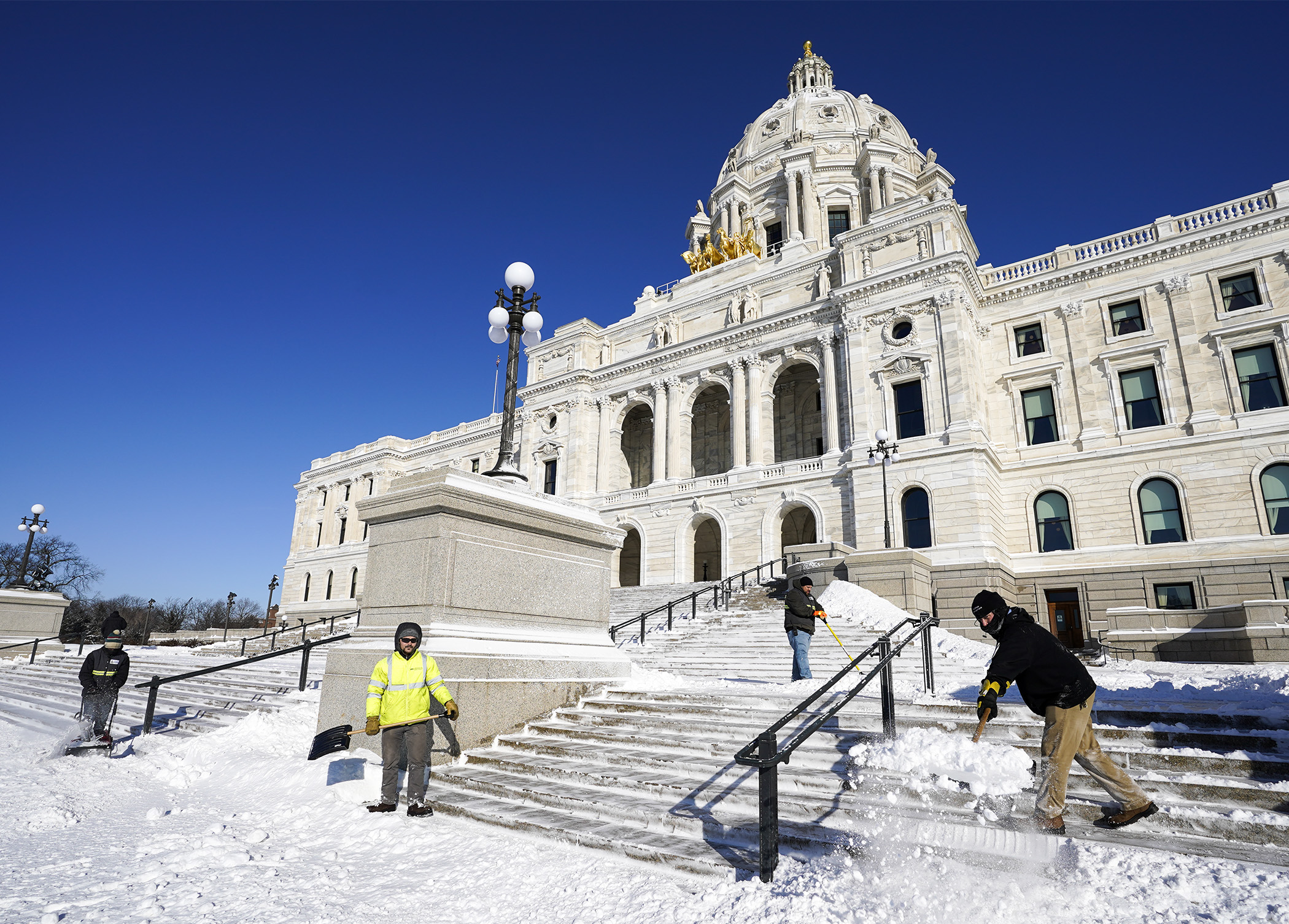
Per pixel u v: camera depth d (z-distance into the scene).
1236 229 28.08
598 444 43.91
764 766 5.26
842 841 5.54
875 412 32.25
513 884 5.43
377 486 62.25
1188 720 7.20
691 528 38.31
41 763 10.23
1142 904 4.34
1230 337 27.80
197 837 6.53
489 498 10.20
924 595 23.84
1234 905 4.22
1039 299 32.25
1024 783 6.11
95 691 11.27
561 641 11.07
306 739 10.30
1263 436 26.27
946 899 4.52
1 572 67.75
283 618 64.19
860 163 54.94
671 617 23.67
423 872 5.75
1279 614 19.84
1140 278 30.06
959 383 30.00
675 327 43.22
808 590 13.07
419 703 7.58
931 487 29.56
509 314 12.16
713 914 4.66
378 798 7.82
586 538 11.77
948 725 7.75
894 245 33.94
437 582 9.52
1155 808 5.43
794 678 12.70
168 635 65.56
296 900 5.08
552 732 9.63
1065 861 4.95
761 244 56.16
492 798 7.57
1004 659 5.61
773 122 61.00
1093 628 27.80
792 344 36.78
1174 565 26.72
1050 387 31.31
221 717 13.16
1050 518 30.12
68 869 5.66
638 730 9.30
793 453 41.66
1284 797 5.47
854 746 7.29
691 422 41.00
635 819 6.48
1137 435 28.84
